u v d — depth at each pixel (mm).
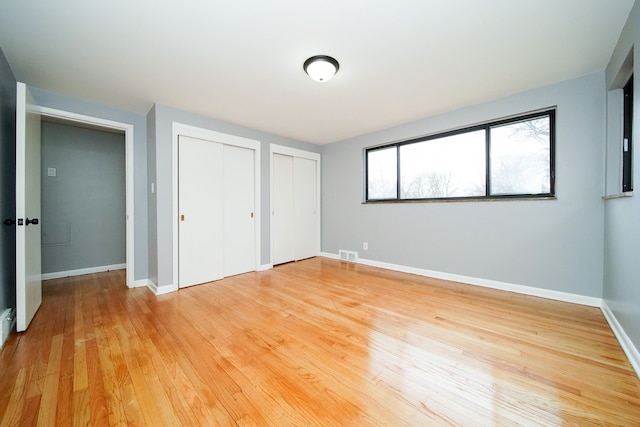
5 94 2018
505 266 2871
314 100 2865
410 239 3703
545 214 2609
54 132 3543
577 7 1548
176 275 2992
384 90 2643
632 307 1569
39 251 2418
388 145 4051
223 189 3516
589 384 1328
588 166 2373
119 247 4082
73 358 1590
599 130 2316
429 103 2984
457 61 2127
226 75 2311
